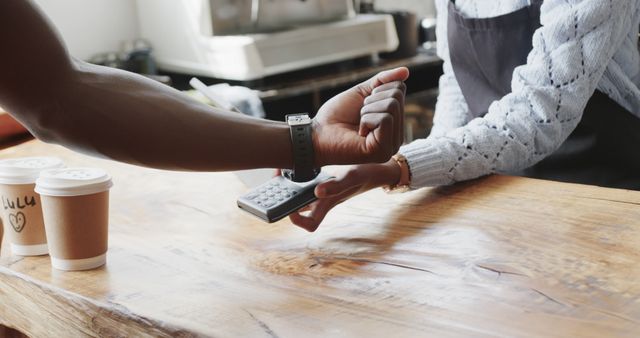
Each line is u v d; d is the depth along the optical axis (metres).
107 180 1.12
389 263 1.08
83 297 1.02
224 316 0.95
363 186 1.30
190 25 2.89
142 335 0.96
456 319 0.90
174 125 1.08
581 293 0.95
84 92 1.04
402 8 3.76
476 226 1.19
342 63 3.06
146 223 1.31
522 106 1.44
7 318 1.18
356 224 1.24
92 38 3.06
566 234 1.13
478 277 1.01
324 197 1.18
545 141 1.44
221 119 1.12
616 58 1.57
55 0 2.94
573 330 0.86
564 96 1.43
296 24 3.01
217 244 1.20
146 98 1.08
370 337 0.87
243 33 2.92
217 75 2.82
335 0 3.09
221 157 1.10
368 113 1.11
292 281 1.04
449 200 1.32
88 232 1.11
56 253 1.12
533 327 0.87
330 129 1.15
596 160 1.62
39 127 1.06
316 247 1.16
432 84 3.41
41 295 1.08
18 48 0.99
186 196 1.44
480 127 1.43
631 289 0.95
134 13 3.16
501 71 1.65
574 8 1.41
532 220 1.19
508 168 1.44
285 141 1.14
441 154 1.37
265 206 1.17
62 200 1.09
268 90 2.71
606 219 1.17
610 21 1.41
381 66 3.10
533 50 1.47
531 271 1.02
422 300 0.96
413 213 1.27
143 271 1.11
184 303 0.99
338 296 0.98
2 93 1.02
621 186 1.60
